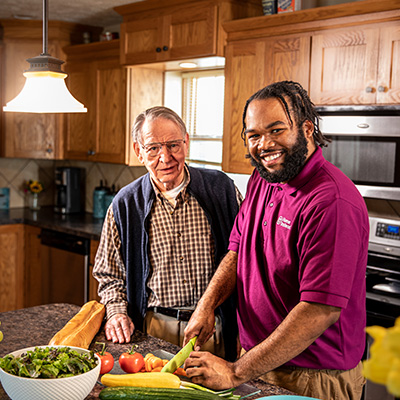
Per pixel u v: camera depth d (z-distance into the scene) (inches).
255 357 48.3
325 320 47.9
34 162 185.6
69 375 43.5
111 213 76.4
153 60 126.9
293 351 47.9
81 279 141.3
